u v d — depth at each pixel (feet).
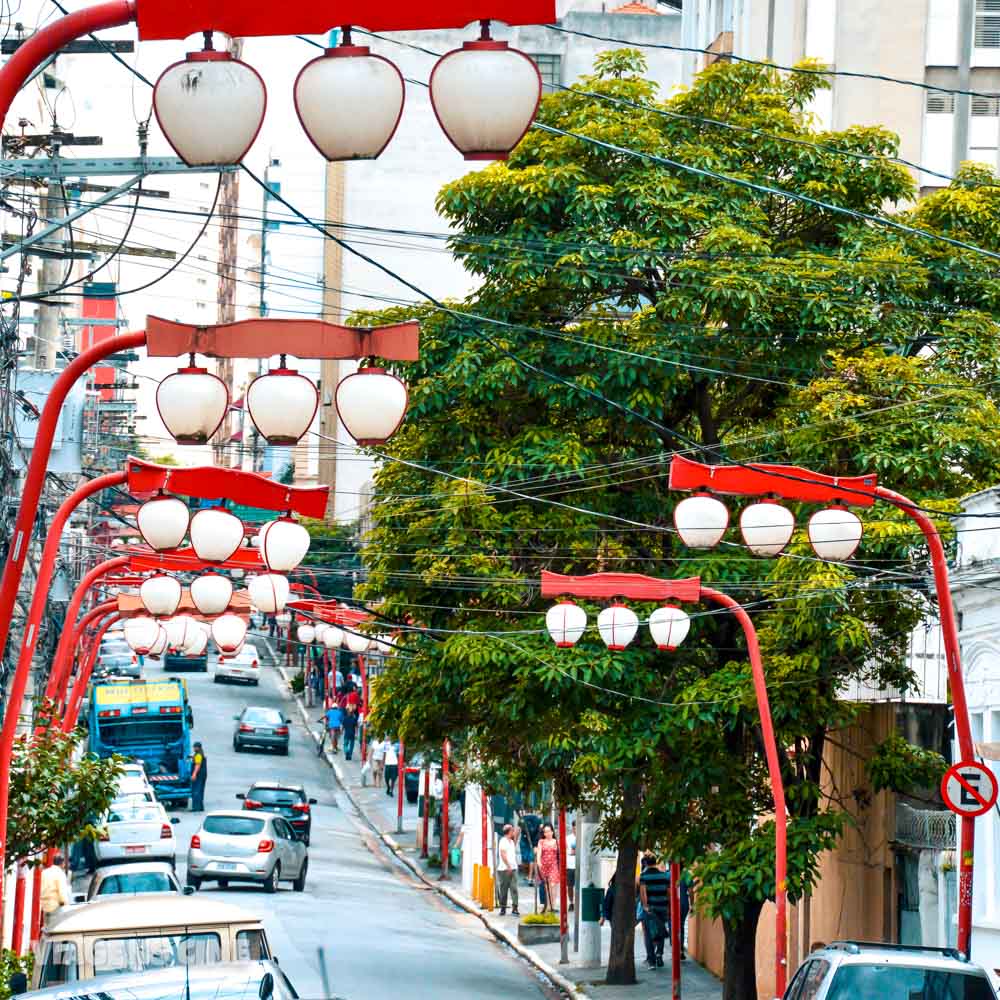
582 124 276.21
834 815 244.63
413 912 407.44
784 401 267.18
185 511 156.56
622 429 272.10
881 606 244.63
